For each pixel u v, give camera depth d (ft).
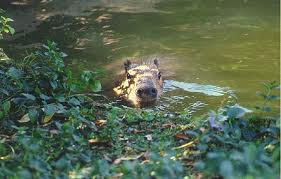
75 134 26.03
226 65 43.19
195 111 35.22
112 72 42.88
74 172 21.68
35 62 35.50
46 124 28.81
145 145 26.32
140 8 58.39
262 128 25.57
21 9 57.98
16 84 31.53
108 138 26.71
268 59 43.93
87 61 44.52
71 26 52.42
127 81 40.40
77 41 48.80
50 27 52.31
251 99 36.09
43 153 23.77
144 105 37.58
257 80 39.75
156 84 39.17
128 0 61.52
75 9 57.98
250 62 43.45
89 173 21.62
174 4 59.82
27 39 48.62
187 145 25.04
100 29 51.98
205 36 49.67
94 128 27.63
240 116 25.71
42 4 59.88
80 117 27.76
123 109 33.37
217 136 23.84
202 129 25.71
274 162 20.24
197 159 23.63
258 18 54.39
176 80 40.93
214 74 41.52
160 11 57.26
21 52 45.11
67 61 44.29
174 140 26.84
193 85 39.81
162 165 20.57
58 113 29.81
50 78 30.96
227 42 48.08
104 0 61.46
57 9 58.03
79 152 24.16
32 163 21.16
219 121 25.53
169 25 52.90
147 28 52.16
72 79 31.14
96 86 30.58
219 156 19.63
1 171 21.39
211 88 38.93
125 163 21.17
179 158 23.77
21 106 29.86
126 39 49.47
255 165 19.33
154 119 30.45
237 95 37.06
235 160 19.54
